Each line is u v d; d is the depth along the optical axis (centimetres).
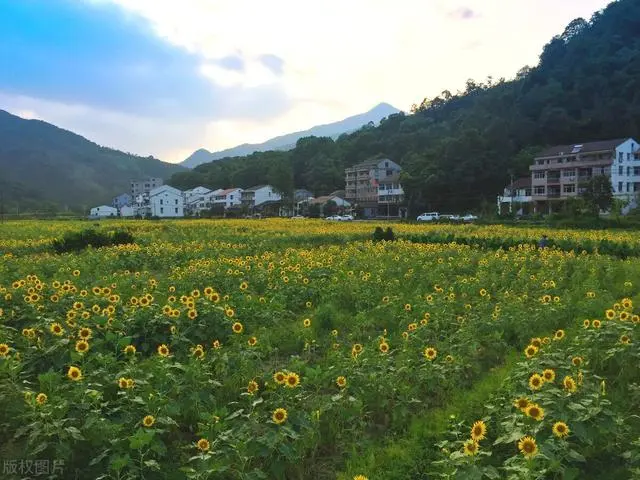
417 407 694
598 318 1052
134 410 582
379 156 11338
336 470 560
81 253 2238
